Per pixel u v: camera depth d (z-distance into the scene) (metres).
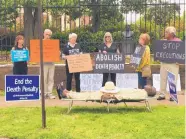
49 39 12.56
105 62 12.33
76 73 12.67
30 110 10.79
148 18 15.78
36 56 12.56
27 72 13.25
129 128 8.99
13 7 15.38
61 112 10.56
